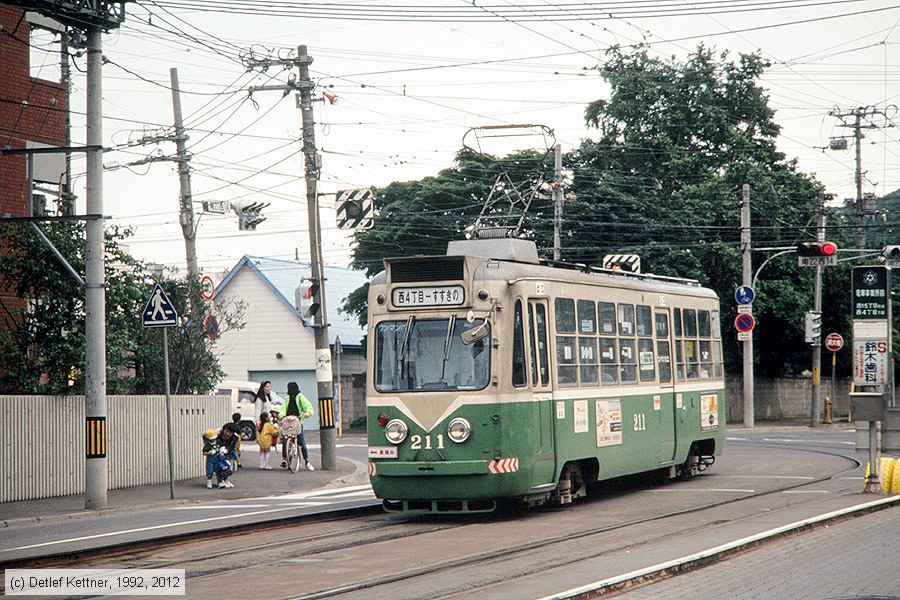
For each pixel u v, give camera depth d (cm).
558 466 3097
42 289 3972
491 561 2216
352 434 8556
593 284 3378
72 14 3331
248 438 7738
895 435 3569
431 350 2941
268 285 9856
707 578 1950
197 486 4153
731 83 8769
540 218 8112
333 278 10775
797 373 10438
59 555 2400
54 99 4778
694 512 3038
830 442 6350
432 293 2961
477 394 2888
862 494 3322
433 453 2892
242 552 2428
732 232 8331
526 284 3030
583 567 2072
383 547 2472
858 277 3350
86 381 3453
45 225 3966
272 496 3862
